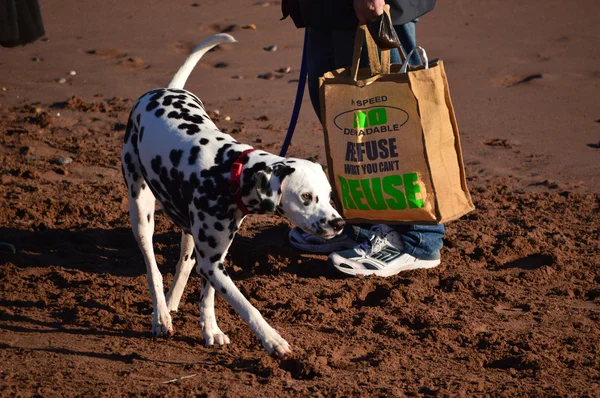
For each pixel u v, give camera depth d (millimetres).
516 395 4965
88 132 12383
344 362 5379
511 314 6402
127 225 8516
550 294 6883
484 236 8141
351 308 6578
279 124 12961
